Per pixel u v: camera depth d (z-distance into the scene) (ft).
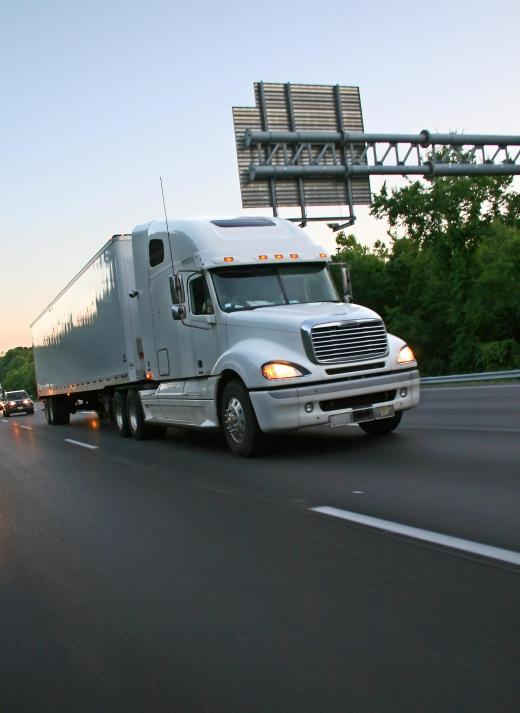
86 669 10.46
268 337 30.45
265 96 80.23
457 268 149.28
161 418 41.11
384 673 9.39
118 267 44.98
